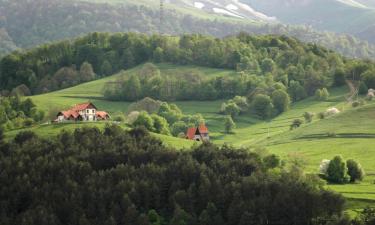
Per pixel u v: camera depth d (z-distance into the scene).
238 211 191.75
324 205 194.12
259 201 194.50
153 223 193.38
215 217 191.00
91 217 196.62
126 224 191.12
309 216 192.50
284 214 193.00
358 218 189.12
